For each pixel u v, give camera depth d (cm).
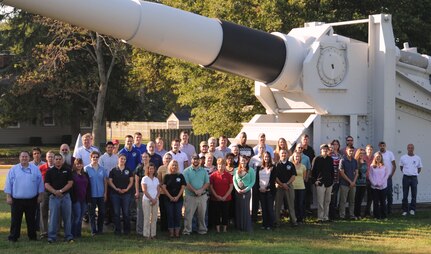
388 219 1435
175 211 1241
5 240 1206
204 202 1270
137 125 6512
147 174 1232
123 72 4031
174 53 1221
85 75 3750
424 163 1627
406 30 2433
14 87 3712
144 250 1102
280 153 1337
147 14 1143
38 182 1202
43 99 3931
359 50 1467
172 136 3250
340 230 1298
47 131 4912
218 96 2269
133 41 1160
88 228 1345
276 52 1341
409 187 1560
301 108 1461
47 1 1025
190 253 1074
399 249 1108
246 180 1298
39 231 1306
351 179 1412
